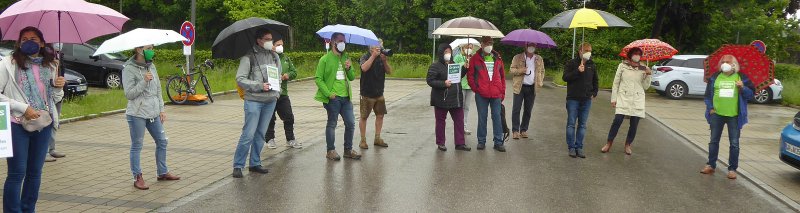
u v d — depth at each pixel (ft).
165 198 20.48
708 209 20.89
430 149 30.53
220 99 53.01
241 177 23.73
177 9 135.03
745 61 25.53
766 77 25.26
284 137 33.37
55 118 17.12
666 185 24.26
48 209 18.79
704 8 86.99
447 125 39.14
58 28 20.06
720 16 94.32
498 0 122.72
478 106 30.45
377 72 30.01
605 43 100.94
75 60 62.59
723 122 26.20
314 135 34.17
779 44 99.14
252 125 23.67
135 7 141.79
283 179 23.59
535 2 129.39
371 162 27.02
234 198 20.71
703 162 29.43
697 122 45.57
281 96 29.53
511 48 130.31
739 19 95.20
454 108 29.96
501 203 20.71
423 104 52.85
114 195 20.67
